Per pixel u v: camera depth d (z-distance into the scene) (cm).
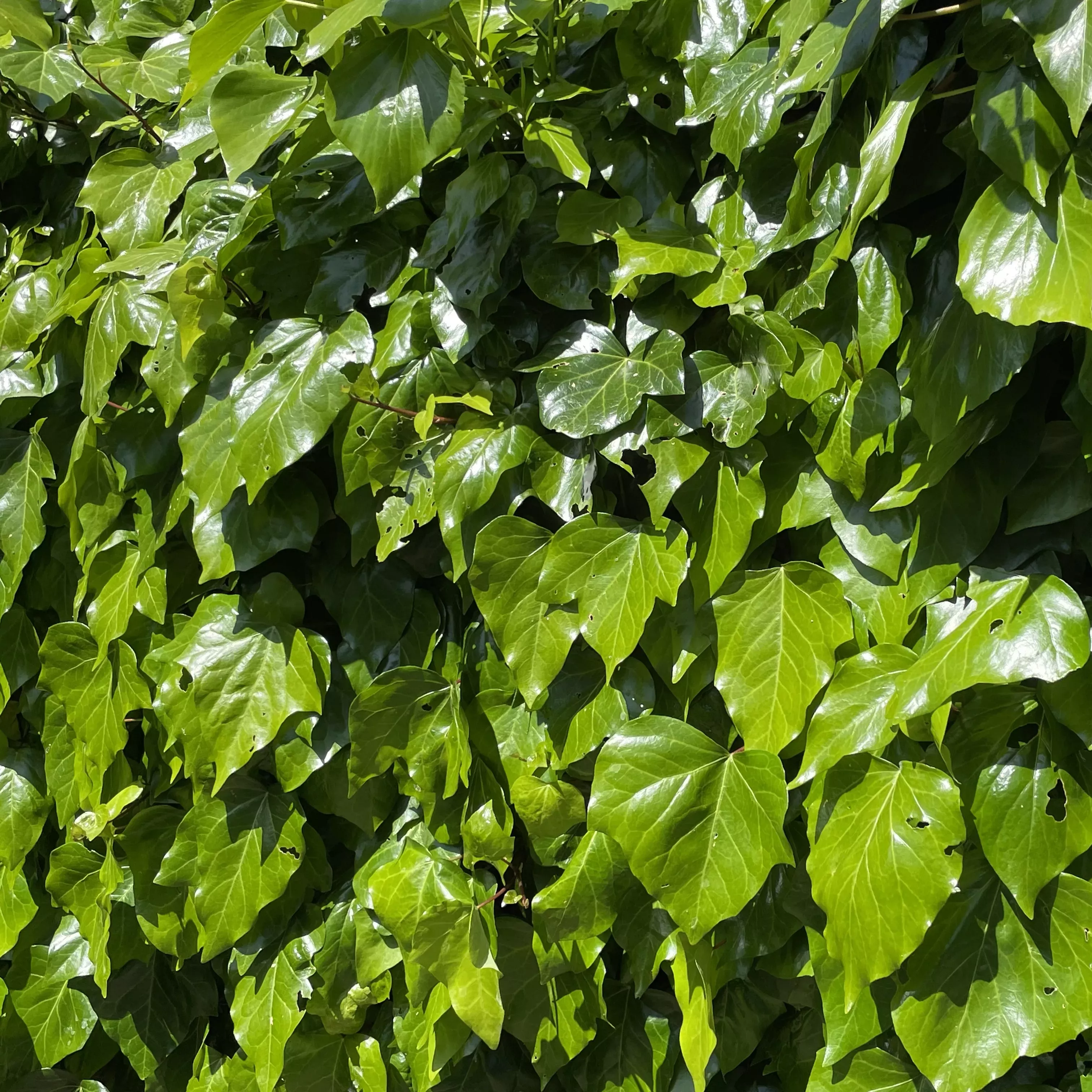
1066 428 120
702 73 143
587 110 151
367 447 148
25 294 189
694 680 139
